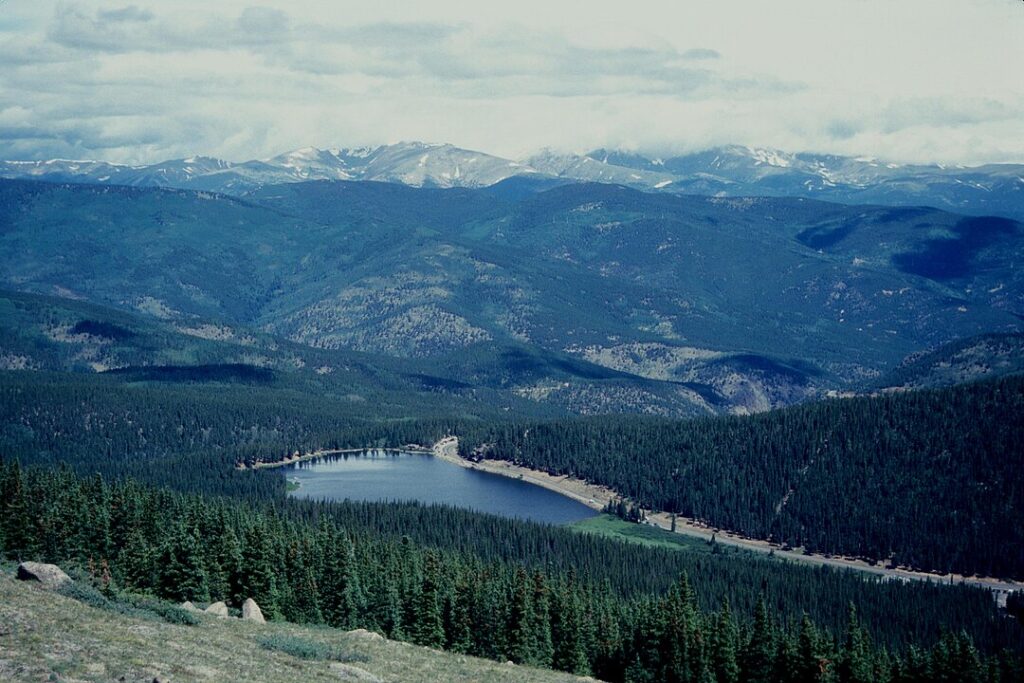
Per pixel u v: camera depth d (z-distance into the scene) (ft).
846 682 621.72
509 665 515.09
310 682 347.56
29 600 376.89
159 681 305.53
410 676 402.31
